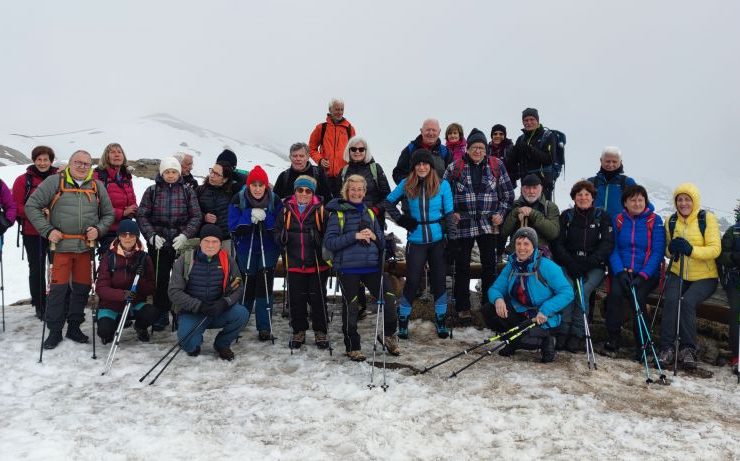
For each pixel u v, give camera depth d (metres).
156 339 7.45
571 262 7.04
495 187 7.80
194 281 6.59
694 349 6.67
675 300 6.76
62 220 6.82
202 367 6.34
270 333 7.45
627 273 6.93
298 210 6.89
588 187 7.07
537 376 6.19
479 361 6.71
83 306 7.12
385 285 6.80
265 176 7.16
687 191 6.75
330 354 6.78
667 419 5.10
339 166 8.81
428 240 7.33
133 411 5.06
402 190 7.42
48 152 7.86
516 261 6.82
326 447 4.43
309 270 6.94
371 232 6.30
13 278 17.16
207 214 7.72
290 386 5.77
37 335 7.33
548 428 4.83
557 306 6.50
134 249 7.04
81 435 4.53
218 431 4.68
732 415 5.27
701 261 6.77
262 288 7.38
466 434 4.68
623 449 4.47
